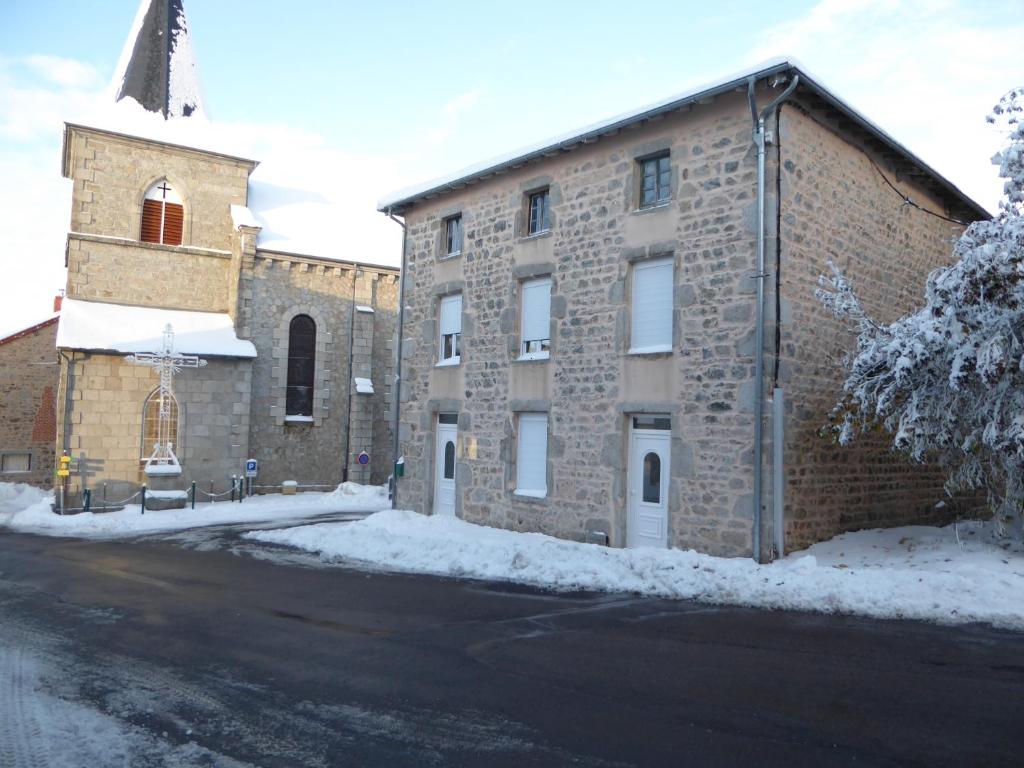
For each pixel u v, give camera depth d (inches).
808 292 391.2
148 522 631.8
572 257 467.5
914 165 467.2
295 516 676.7
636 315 434.3
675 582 323.9
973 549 346.3
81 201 802.2
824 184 408.8
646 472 425.1
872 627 253.0
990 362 289.6
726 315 383.6
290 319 873.5
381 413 932.6
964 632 243.8
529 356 495.5
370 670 213.2
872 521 434.3
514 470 502.3
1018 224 298.4
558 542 414.9
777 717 172.1
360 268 911.7
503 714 177.2
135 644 243.4
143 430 767.1
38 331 920.9
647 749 155.6
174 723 173.3
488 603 304.8
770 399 366.3
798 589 296.2
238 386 808.3
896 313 466.9
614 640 242.7
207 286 864.3
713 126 398.0
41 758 153.0
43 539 534.3
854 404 387.9
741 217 381.7
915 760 148.3
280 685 200.5
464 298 549.0
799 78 360.5
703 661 217.3
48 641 247.4
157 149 845.2
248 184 948.6
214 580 362.3
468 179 537.3
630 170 438.3
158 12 920.3
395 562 410.0
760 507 361.1
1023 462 315.3
